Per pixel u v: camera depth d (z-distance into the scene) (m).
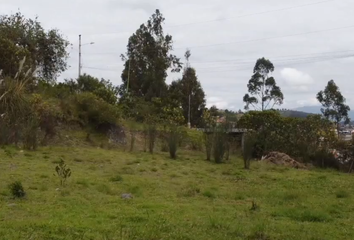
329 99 29.72
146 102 30.41
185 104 37.03
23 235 5.40
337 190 11.08
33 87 20.89
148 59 36.62
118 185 10.22
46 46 26.69
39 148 16.39
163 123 22.77
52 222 6.09
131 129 22.67
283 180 13.10
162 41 37.09
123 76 36.88
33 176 10.51
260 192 10.27
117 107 23.55
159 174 12.95
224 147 18.02
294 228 6.53
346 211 8.37
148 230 5.86
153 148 19.83
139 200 8.52
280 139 21.06
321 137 21.33
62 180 9.93
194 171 14.20
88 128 20.81
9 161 12.66
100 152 17.06
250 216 7.38
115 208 7.53
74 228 5.81
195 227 6.25
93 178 10.96
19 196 8.06
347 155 20.61
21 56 20.22
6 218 6.42
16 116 16.39
